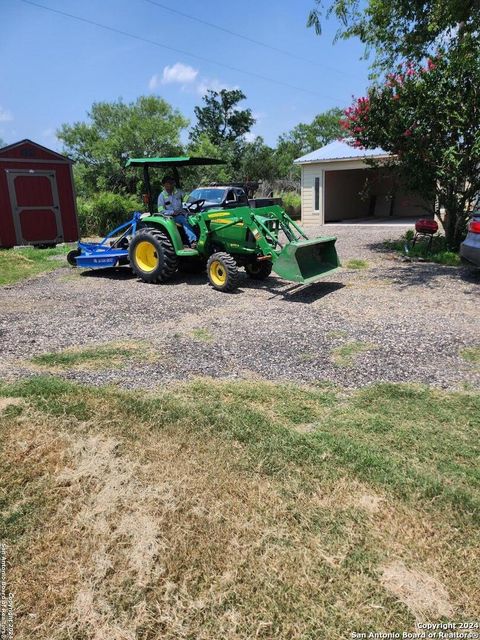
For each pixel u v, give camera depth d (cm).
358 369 409
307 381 388
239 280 704
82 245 923
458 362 417
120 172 2373
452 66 848
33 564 211
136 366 427
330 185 1841
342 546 217
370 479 260
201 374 406
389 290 684
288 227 693
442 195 955
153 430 311
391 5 1030
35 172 1323
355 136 995
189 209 911
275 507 241
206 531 226
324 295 667
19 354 464
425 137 905
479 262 715
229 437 302
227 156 3238
